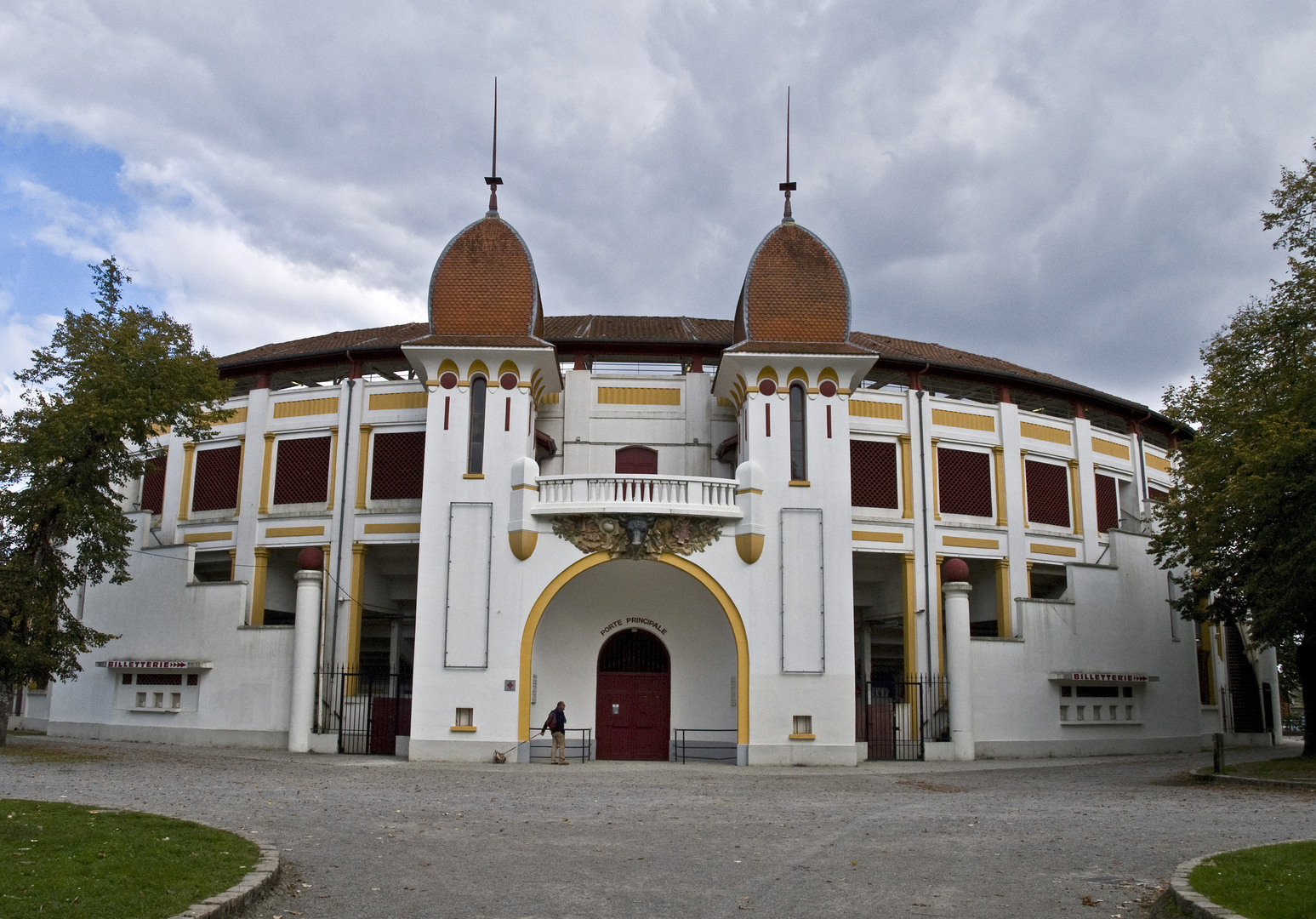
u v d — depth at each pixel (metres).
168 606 35.22
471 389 31.66
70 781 20.42
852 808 19.19
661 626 32.78
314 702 32.59
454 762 28.77
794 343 32.41
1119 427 45.03
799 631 30.23
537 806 18.80
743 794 21.47
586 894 11.91
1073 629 36.06
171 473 39.56
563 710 30.47
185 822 14.36
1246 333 30.86
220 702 33.66
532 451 32.75
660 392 38.50
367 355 37.81
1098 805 19.62
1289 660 53.56
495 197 34.03
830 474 31.28
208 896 10.63
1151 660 37.88
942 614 37.81
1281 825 16.61
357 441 37.28
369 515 36.69
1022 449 40.25
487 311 32.44
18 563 28.31
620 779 24.61
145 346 31.08
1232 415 30.06
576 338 38.12
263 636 33.56
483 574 30.25
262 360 38.50
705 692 32.16
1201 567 31.09
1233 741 43.56
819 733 29.75
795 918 11.07
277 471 38.22
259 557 37.53
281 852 13.70
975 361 42.84
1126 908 11.44
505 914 11.06
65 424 29.11
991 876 12.89
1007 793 22.00
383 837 14.95
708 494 30.62
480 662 29.77
